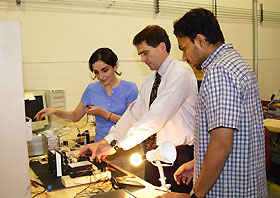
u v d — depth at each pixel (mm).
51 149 1752
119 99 2156
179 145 1761
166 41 1753
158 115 1608
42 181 1516
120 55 3266
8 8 2670
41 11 2818
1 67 1088
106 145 1652
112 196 1241
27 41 2781
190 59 1259
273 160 3172
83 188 1421
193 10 1228
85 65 3082
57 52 2930
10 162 1132
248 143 1133
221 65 1111
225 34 3961
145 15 3365
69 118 2312
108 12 3154
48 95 2611
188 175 1557
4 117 1107
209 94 1108
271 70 4465
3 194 1139
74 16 2982
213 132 1097
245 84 1104
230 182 1159
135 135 1610
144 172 2094
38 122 2469
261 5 4254
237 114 1067
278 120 3148
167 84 1661
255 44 4176
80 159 1724
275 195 3041
